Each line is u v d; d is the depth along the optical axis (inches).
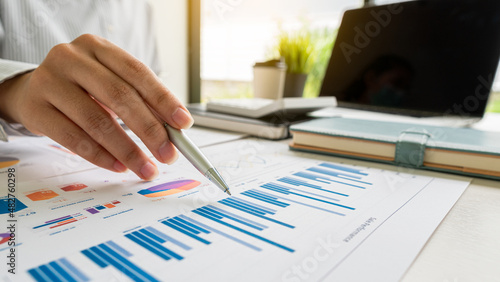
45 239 7.2
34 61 25.9
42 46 26.2
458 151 13.0
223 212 8.9
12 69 13.2
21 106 11.9
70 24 29.0
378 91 26.0
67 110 10.9
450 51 22.8
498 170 12.4
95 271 6.0
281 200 10.0
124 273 6.0
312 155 16.3
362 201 10.0
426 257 6.8
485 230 8.3
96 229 7.8
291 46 34.2
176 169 13.2
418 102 23.9
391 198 10.4
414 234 7.8
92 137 10.9
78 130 11.2
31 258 6.4
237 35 49.6
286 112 21.1
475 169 12.8
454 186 11.8
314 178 12.4
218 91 58.6
